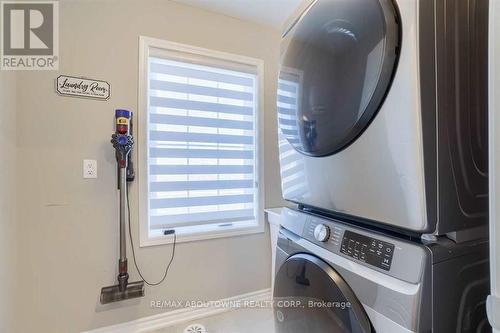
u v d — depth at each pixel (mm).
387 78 622
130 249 1717
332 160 819
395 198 623
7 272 1378
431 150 583
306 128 924
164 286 1813
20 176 1468
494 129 444
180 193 1901
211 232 1955
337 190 805
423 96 575
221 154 2031
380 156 651
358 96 696
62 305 1562
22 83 1476
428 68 583
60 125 1553
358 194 729
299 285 946
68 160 1570
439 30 604
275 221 1979
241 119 2098
